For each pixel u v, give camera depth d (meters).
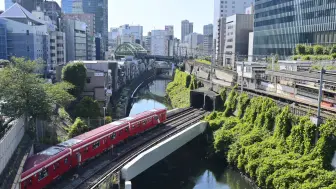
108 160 32.66
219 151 40.34
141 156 31.33
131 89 95.94
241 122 43.16
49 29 96.25
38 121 35.34
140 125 41.75
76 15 165.38
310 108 34.88
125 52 158.38
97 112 49.03
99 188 25.42
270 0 86.06
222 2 160.75
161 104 83.94
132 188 33.25
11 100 30.34
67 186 26.58
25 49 81.19
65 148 29.11
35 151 31.69
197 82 73.44
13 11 85.38
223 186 34.47
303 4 72.94
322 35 67.38
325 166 27.91
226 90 53.81
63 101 39.91
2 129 29.05
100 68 64.88
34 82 32.81
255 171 32.44
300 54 67.69
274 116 36.69
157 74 158.12
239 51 111.56
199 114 54.06
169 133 42.38
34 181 24.78
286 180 27.89
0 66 48.53
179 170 38.50
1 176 23.12
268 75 49.09
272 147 33.94
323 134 28.59
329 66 47.31
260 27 92.19
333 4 63.75
